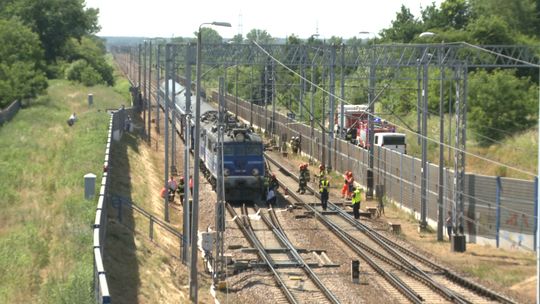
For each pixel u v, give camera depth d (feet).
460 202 120.06
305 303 88.63
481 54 177.99
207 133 172.04
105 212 97.60
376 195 165.17
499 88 218.18
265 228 132.46
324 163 192.75
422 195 133.18
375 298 90.79
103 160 144.97
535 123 216.74
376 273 103.96
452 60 128.16
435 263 107.04
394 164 159.02
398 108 263.90
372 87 164.86
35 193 119.14
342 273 103.40
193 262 89.35
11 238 90.07
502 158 194.18
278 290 95.20
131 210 119.96
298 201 158.20
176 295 89.71
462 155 121.70
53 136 179.93
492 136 214.28
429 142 217.97
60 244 87.25
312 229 131.95
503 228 119.75
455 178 120.57
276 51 167.94
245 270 105.40
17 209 106.63
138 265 91.56
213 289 95.96
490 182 121.90
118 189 131.75
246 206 153.69
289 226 134.10
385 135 201.36
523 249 115.75
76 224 92.07
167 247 111.75
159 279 91.50
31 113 220.43
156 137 226.17
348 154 188.24
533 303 87.51
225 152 152.76
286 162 215.10
